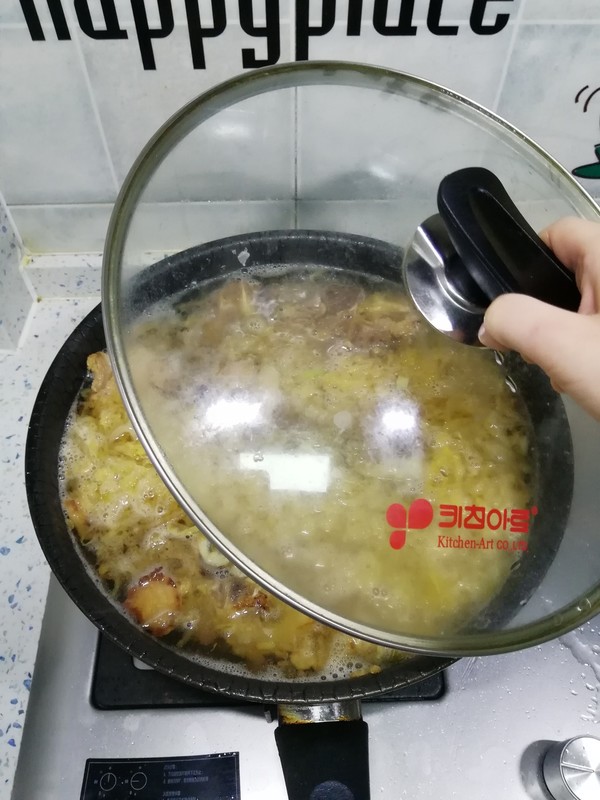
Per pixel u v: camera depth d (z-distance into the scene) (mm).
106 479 595
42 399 604
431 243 527
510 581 487
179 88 647
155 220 576
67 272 811
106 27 591
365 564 473
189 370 520
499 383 566
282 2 580
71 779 557
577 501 504
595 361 380
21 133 674
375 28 606
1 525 682
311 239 620
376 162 625
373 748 578
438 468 504
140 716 580
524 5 587
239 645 547
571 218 495
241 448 487
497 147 564
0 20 580
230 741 573
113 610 530
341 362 542
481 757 579
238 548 442
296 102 592
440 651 440
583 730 593
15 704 592
